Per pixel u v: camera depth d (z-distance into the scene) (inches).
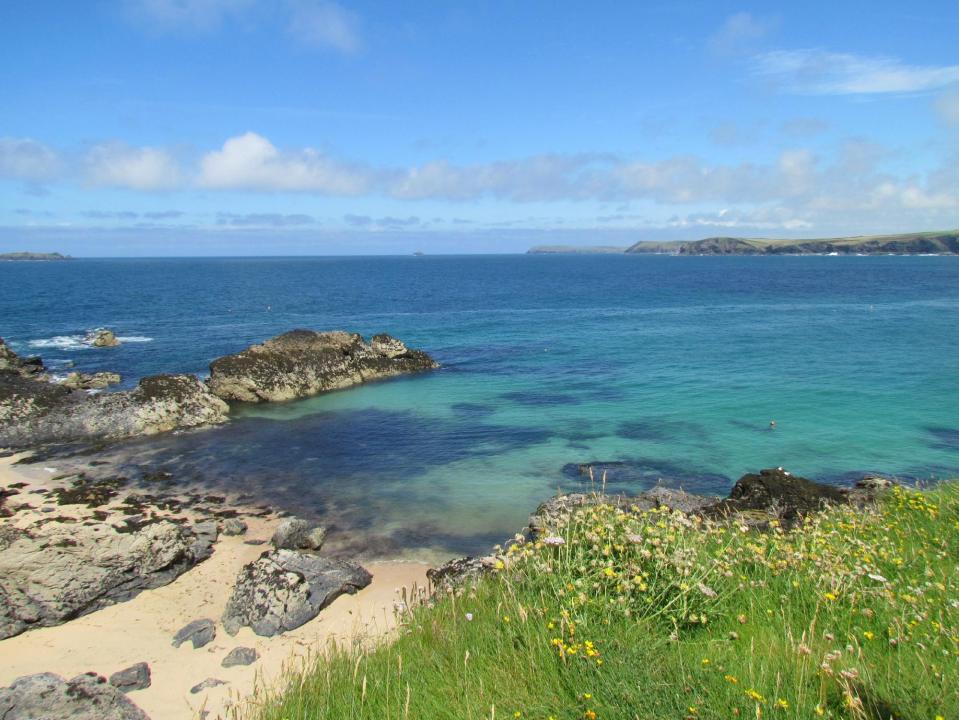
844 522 398.6
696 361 1435.8
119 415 946.1
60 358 1533.0
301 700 233.9
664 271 6628.9
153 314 2501.2
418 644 263.9
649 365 1402.6
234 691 345.7
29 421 916.0
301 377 1201.4
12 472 772.0
